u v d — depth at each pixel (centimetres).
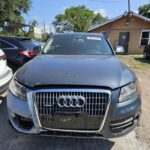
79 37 466
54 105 264
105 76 282
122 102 275
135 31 2194
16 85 295
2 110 457
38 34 4925
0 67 443
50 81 270
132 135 366
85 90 261
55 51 422
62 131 273
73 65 317
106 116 267
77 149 322
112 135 278
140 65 1166
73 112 263
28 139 347
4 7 2511
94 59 362
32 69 309
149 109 482
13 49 732
